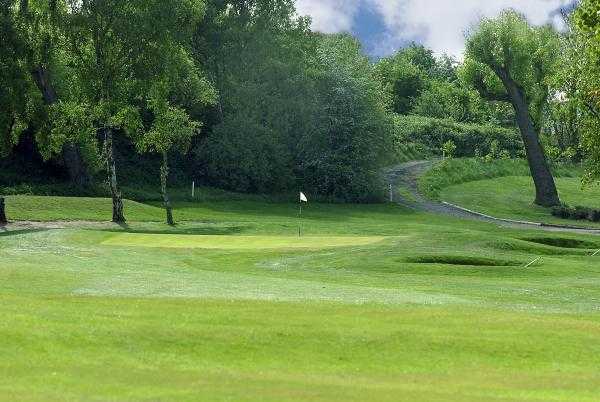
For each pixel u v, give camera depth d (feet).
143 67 172.35
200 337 48.06
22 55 166.71
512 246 127.03
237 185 257.14
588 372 44.96
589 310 72.33
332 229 166.81
